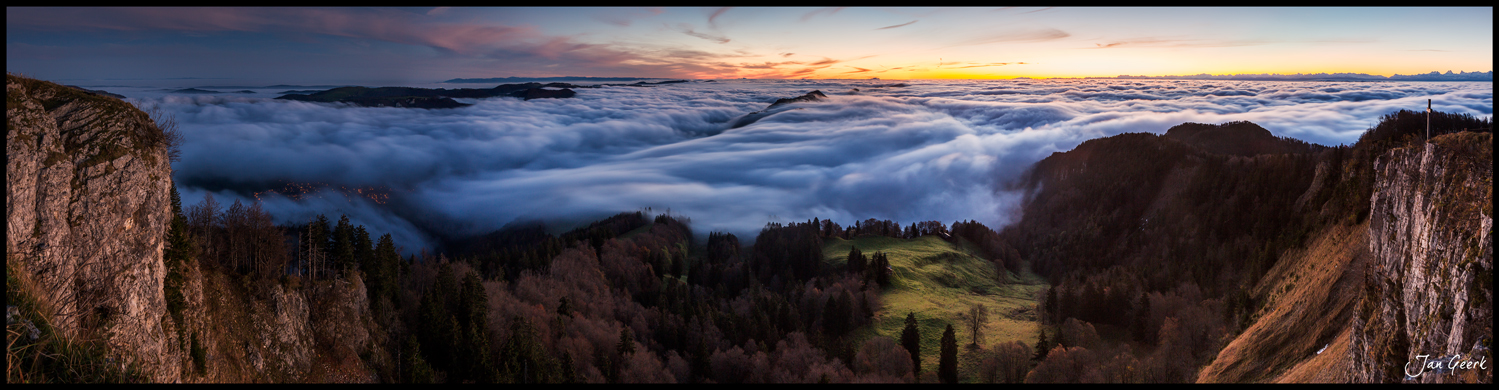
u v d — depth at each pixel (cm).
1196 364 12219
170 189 5953
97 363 3806
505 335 11250
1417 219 6406
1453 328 4481
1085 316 16438
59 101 4731
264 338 7006
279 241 7712
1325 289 8956
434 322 9969
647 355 12650
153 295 5022
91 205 4534
